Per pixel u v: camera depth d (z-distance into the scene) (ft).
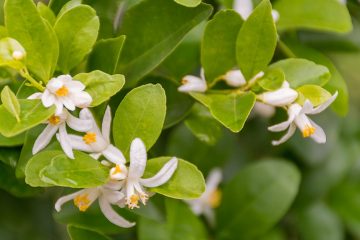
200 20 1.56
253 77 1.58
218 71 1.61
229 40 1.59
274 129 1.54
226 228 1.90
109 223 1.68
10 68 1.57
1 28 1.50
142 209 1.64
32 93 1.49
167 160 1.49
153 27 1.57
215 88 1.65
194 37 1.67
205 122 1.66
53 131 1.46
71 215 1.67
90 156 1.47
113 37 1.58
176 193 1.46
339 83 1.66
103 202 1.52
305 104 1.50
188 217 1.82
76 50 1.51
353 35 1.87
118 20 1.58
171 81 1.63
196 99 1.59
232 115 1.52
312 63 1.56
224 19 1.57
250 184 1.89
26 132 1.52
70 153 1.45
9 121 1.41
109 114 1.48
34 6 1.46
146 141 1.48
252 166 1.90
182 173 1.47
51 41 1.48
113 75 1.46
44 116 1.43
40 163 1.46
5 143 1.52
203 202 1.91
